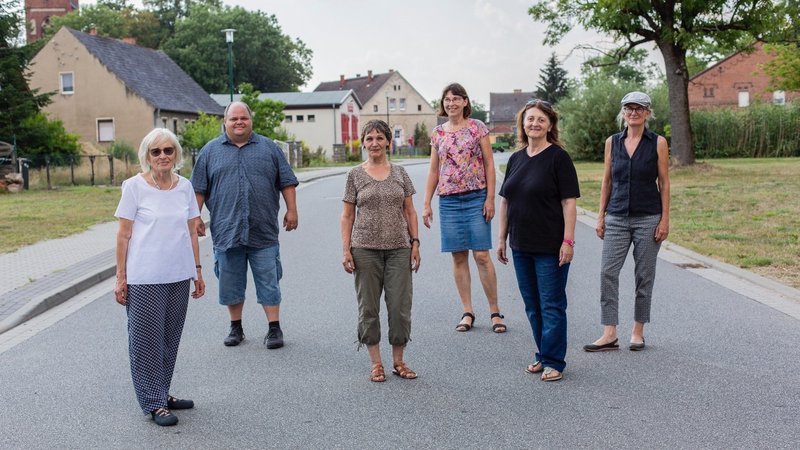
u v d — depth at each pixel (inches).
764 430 180.9
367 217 226.5
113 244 529.3
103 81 1930.4
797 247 452.4
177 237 200.4
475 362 243.9
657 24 1146.7
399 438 180.5
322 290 368.5
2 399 216.7
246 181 269.0
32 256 476.1
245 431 187.5
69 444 181.9
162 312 197.3
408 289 228.4
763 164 1464.1
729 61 2709.2
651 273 255.0
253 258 269.4
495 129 5103.3
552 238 222.4
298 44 3875.5
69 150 1406.3
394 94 3683.6
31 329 302.5
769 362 237.0
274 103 2016.5
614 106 1972.2
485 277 284.2
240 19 3489.2
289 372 237.1
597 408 198.7
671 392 210.4
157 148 198.1
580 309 316.8
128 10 3582.7
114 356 261.0
